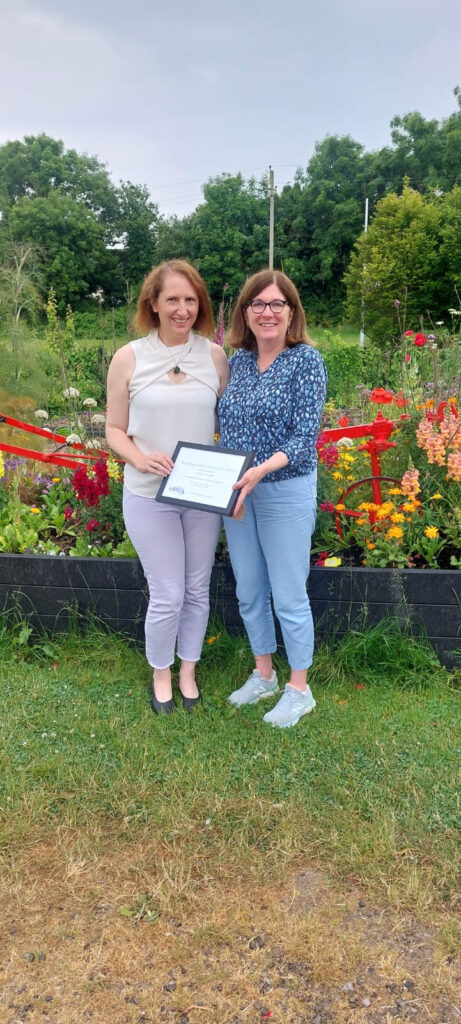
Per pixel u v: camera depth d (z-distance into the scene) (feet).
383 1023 5.53
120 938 6.32
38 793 8.08
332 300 150.30
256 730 9.30
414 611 10.53
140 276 146.72
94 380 30.53
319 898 6.70
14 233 131.03
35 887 6.88
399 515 11.03
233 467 8.11
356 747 8.87
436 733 9.12
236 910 6.56
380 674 10.50
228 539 9.22
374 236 77.92
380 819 7.53
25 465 17.37
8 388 26.16
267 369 8.46
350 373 31.09
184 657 9.94
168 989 5.85
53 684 10.53
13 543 12.57
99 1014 5.67
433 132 150.61
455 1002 5.69
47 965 6.09
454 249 73.87
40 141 160.25
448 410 13.09
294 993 5.79
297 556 8.77
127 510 9.11
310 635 9.27
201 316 8.78
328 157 157.79
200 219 150.20
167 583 9.09
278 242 150.20
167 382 8.59
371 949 6.13
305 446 8.16
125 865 7.11
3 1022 5.60
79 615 11.54
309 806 7.82
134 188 163.73
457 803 7.75
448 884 6.79
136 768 8.51
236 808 7.82
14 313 32.83
